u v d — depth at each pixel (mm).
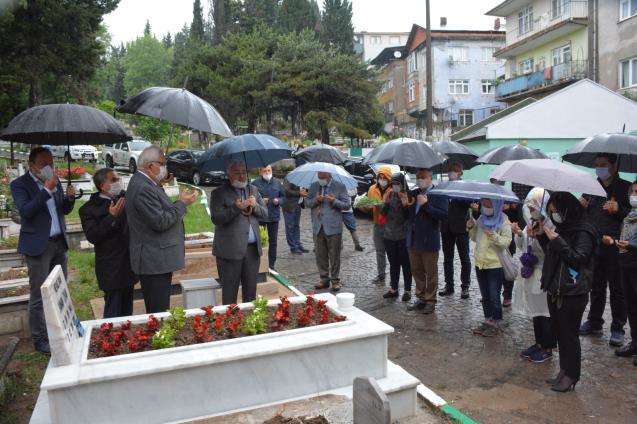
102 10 25234
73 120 4922
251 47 37219
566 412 4348
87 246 10250
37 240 5113
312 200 8281
